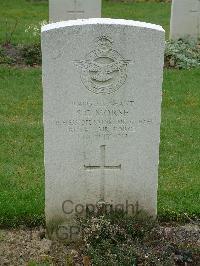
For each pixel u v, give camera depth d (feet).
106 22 7.21
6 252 7.78
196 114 12.22
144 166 7.82
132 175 7.87
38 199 8.79
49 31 7.16
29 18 20.75
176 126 11.51
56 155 7.68
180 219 8.55
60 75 7.34
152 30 7.23
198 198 8.96
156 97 7.50
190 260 7.35
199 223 8.39
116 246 7.43
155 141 7.70
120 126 7.63
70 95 7.44
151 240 7.58
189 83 13.94
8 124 11.41
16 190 9.04
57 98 7.44
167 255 7.32
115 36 7.24
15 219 8.33
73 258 7.59
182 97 13.06
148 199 8.00
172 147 10.62
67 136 7.61
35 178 9.43
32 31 18.03
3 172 9.58
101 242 7.52
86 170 7.80
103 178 7.86
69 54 7.27
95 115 7.55
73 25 7.16
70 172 7.79
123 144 7.72
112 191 7.93
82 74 7.37
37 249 7.85
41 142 10.69
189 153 10.43
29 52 15.24
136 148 7.73
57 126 7.55
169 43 16.48
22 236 8.10
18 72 14.25
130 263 7.18
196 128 11.49
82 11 16.35
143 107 7.55
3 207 8.50
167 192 9.09
